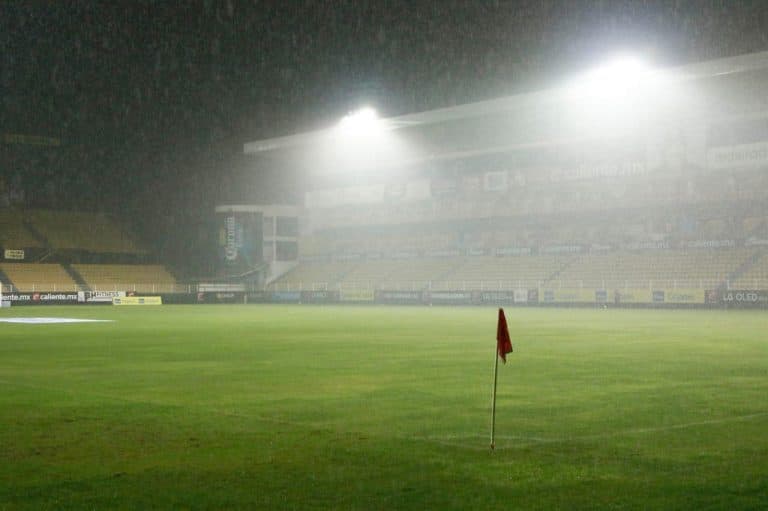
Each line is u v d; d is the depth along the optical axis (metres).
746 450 7.63
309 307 54.16
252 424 9.12
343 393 11.63
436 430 8.73
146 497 6.17
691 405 10.35
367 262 69.25
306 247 73.06
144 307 55.47
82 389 12.22
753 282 47.31
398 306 55.69
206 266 70.31
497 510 5.79
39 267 66.75
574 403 10.55
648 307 48.53
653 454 7.47
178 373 14.31
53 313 44.22
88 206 72.44
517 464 7.11
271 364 15.80
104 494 6.25
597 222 57.12
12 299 57.84
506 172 61.22
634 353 17.73
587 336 23.20
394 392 11.71
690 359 16.33
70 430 8.81
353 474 6.79
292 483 6.52
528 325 29.25
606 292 50.28
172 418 9.55
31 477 6.77
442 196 64.88
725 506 5.85
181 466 7.11
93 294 61.47
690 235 52.72
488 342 21.31
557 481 6.54
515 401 10.76
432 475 6.74
